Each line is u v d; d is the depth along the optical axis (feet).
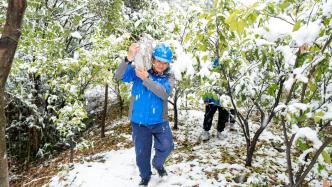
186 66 16.12
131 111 15.01
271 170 18.67
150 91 14.47
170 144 15.37
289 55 13.19
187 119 27.73
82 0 29.94
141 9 33.35
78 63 20.85
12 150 31.35
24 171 27.04
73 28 31.50
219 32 14.82
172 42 19.07
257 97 16.98
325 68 11.49
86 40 32.68
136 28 29.17
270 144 22.66
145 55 13.85
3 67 7.77
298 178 13.91
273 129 25.98
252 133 24.49
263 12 11.51
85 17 32.27
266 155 20.81
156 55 14.19
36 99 29.71
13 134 32.17
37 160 28.73
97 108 37.22
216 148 21.59
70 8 30.71
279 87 16.38
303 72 11.37
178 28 23.57
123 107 35.06
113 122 31.32
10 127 30.22
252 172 18.10
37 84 29.25
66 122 20.33
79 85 21.25
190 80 16.71
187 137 23.72
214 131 24.95
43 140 30.53
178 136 23.90
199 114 28.99
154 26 29.32
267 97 17.24
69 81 21.77
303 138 11.55
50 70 22.36
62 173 19.01
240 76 16.75
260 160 19.89
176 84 21.86
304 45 10.86
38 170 24.68
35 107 27.68
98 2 27.94
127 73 14.57
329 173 18.65
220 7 14.46
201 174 17.61
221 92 17.38
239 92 16.47
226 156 20.13
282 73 14.87
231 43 16.20
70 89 20.26
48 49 24.04
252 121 27.22
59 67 21.52
